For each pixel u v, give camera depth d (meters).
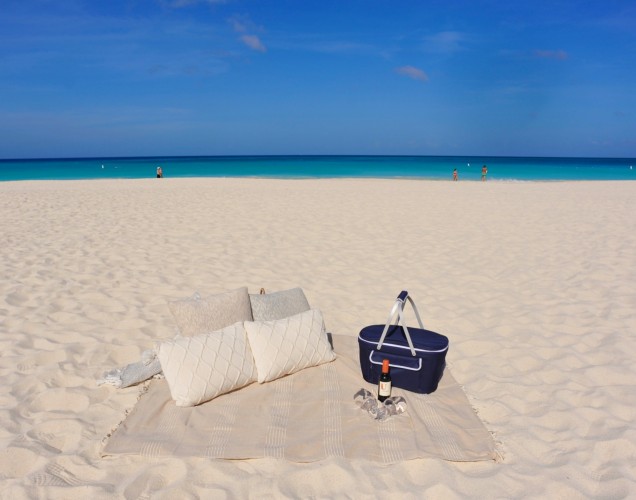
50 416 3.65
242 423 3.43
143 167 69.62
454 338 5.32
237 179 31.80
